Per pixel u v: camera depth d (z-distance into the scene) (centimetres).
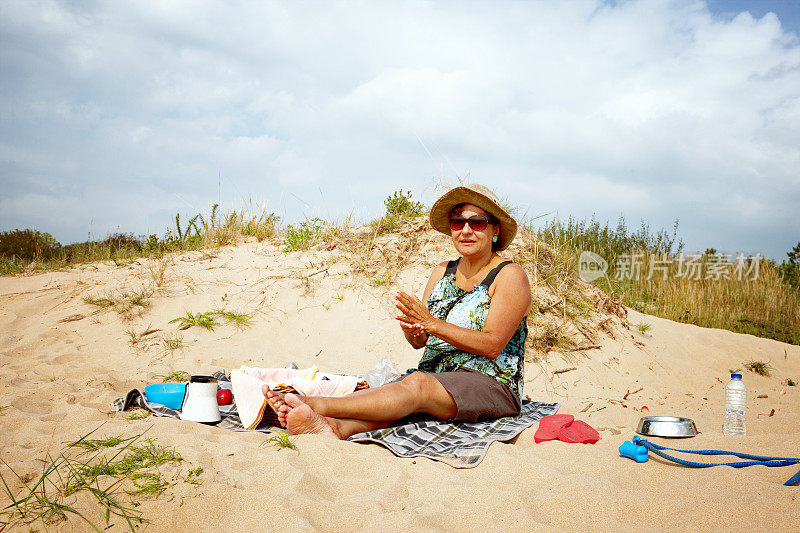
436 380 356
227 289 695
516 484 270
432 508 249
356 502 258
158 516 235
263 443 323
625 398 546
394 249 730
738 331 916
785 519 227
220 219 891
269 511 240
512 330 370
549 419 366
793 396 585
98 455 288
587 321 669
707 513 238
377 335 616
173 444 311
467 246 389
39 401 409
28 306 668
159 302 666
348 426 341
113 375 495
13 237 976
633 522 239
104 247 910
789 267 1175
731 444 345
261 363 567
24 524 223
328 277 704
